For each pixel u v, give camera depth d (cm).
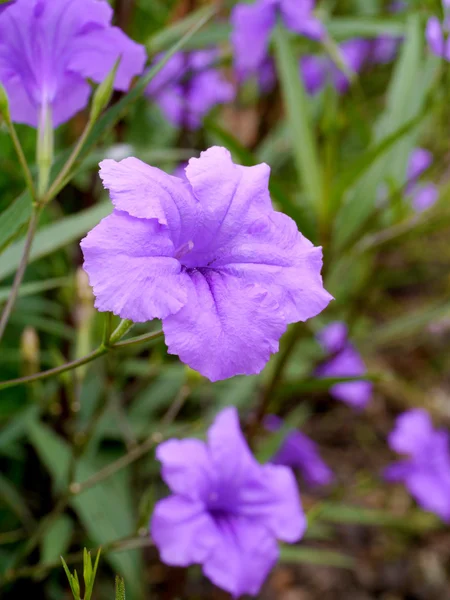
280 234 21
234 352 20
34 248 25
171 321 19
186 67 37
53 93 23
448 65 29
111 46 23
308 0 33
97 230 19
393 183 31
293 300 20
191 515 26
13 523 34
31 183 21
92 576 20
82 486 27
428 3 28
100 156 28
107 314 20
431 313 38
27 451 35
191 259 21
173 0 39
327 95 31
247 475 27
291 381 30
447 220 32
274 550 27
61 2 22
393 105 32
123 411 35
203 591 38
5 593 33
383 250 35
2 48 22
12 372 35
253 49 35
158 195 20
